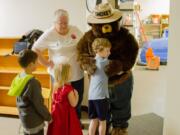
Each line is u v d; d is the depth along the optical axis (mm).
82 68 2709
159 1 10398
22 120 2297
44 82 4047
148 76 6008
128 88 2744
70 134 2395
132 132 3209
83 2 4133
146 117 3727
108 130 2832
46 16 4367
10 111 3936
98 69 2488
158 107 4164
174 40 2312
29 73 2307
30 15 4426
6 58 4191
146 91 4965
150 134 3158
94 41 2484
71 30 2910
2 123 3635
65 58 2830
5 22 4539
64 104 2361
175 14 2268
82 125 3396
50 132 2408
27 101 2234
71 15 4207
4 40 4199
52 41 2863
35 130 2289
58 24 2791
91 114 2676
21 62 2273
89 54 2643
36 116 2275
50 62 2955
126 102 2789
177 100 2357
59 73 2381
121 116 2826
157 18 10156
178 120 2371
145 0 10219
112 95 2709
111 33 2541
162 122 3531
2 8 4496
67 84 2408
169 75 2418
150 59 6656
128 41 2592
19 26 4504
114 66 2467
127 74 2707
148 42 7312
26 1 4391
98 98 2520
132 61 2596
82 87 3043
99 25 2531
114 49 2555
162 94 4781
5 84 4223
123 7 6301
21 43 3877
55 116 2381
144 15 10320
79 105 3057
